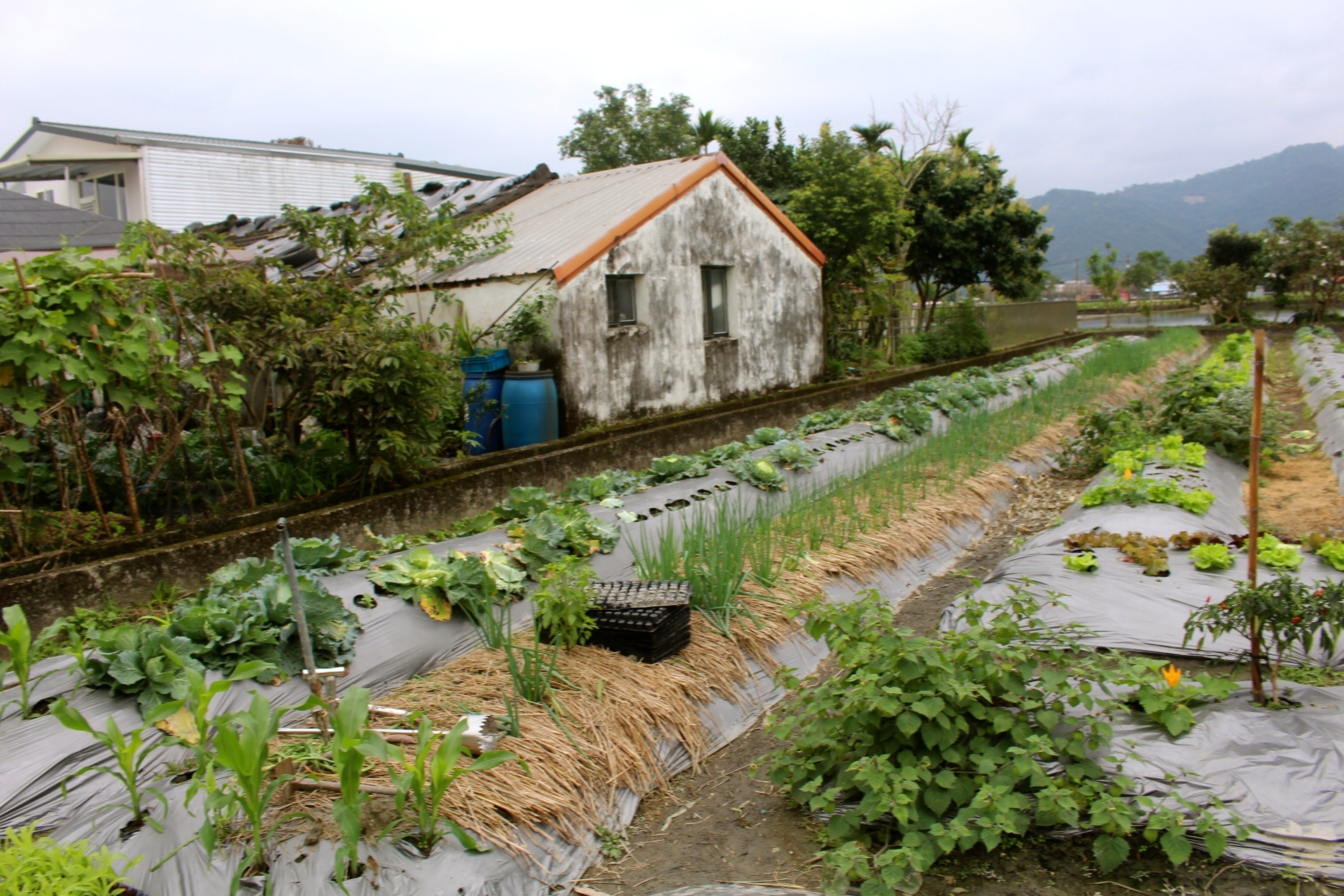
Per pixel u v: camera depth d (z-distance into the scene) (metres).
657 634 4.43
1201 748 3.37
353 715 2.82
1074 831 3.21
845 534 6.53
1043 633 3.94
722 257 11.91
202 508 6.77
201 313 6.56
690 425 10.73
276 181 18.12
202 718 2.99
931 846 3.02
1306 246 27.42
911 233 16.23
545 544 5.21
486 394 9.49
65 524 5.58
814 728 3.49
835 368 14.82
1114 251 44.97
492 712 3.83
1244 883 2.93
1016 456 9.48
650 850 3.49
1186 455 8.20
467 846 3.03
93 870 2.63
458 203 13.56
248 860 2.86
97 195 17.66
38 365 5.03
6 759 3.20
